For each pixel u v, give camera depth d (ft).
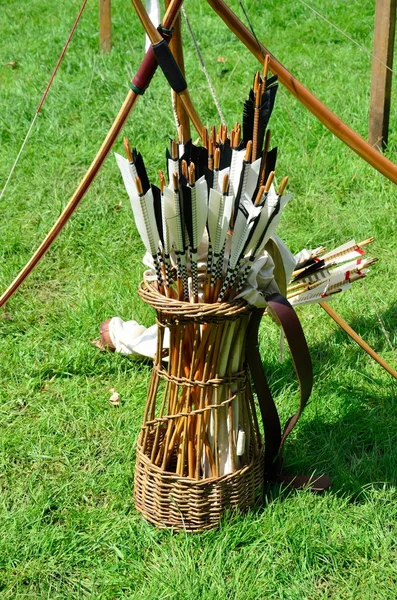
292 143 18.56
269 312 9.10
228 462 9.10
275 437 9.45
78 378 12.26
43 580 8.90
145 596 8.50
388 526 9.35
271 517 9.25
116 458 10.59
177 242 8.14
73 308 14.02
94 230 16.14
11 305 14.16
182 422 8.87
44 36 26.86
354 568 8.80
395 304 13.56
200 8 27.55
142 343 12.19
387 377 11.77
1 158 18.94
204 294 8.42
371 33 25.13
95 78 22.24
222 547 8.92
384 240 15.44
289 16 26.81
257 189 8.17
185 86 8.52
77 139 19.57
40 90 21.93
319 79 21.77
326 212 16.29
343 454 10.42
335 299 13.66
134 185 8.07
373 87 17.80
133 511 9.71
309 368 8.81
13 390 12.06
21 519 9.61
